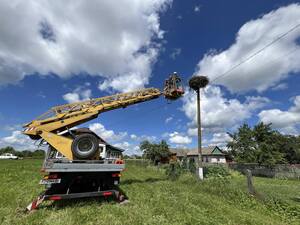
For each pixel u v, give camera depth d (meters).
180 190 10.34
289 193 11.16
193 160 18.80
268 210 7.38
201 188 10.85
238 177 20.33
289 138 37.94
